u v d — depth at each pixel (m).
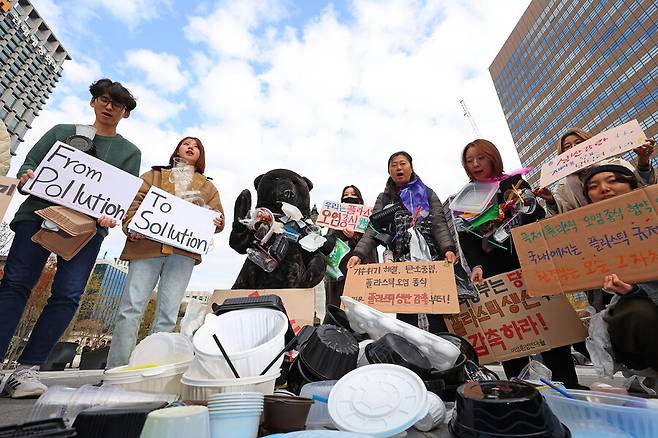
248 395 1.12
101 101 2.57
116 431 0.92
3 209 1.95
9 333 1.91
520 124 52.59
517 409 1.00
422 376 1.62
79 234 2.05
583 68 40.47
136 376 1.42
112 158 2.60
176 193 2.93
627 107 34.53
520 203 2.57
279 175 3.69
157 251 2.59
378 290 2.56
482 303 2.53
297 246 3.28
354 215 3.98
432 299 2.41
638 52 33.69
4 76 47.28
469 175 3.01
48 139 2.44
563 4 43.91
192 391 1.25
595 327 1.97
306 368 1.73
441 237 2.69
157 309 2.62
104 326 27.19
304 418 1.22
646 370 1.75
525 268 2.16
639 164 2.31
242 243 3.17
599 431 1.09
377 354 1.67
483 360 2.40
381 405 1.23
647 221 1.78
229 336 1.55
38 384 1.81
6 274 2.01
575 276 1.95
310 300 2.77
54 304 2.03
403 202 2.99
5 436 0.79
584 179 2.20
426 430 1.29
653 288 1.73
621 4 35.59
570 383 2.21
